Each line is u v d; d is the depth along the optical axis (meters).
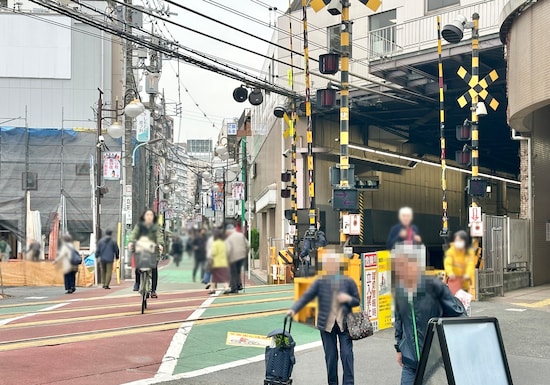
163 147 48.53
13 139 27.78
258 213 38.38
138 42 15.18
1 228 27.55
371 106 25.77
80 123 35.41
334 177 13.28
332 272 6.25
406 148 30.73
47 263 20.86
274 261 24.78
